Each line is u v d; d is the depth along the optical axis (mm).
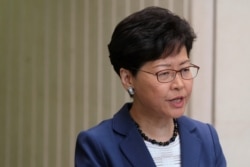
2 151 7480
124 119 2631
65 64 6246
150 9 2447
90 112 5965
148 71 2395
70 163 6305
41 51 6598
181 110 2441
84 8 5918
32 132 6902
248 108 4918
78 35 6027
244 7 4824
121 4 5480
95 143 2523
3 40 7219
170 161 2576
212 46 4809
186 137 2650
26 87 6914
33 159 6930
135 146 2523
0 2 7203
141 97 2490
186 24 2453
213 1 4777
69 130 6285
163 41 2334
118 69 2588
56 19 6316
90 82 5926
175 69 2389
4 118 7371
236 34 4816
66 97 6281
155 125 2600
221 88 4805
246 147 4938
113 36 2506
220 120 4812
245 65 4867
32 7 6660
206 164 2646
